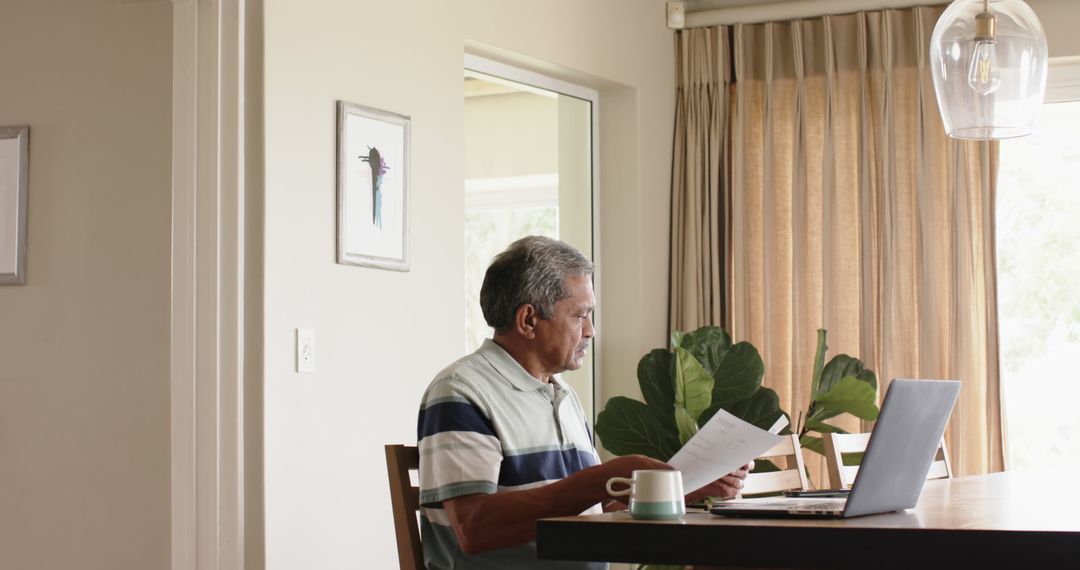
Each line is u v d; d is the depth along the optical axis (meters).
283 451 3.02
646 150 4.55
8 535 3.29
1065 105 4.46
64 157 3.29
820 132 4.50
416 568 1.99
